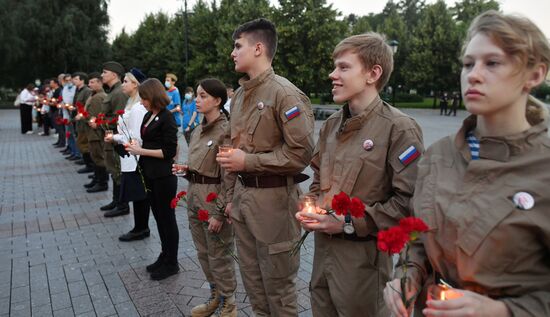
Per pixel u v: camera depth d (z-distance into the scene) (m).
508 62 1.07
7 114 26.77
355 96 1.83
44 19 29.38
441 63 30.62
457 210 1.15
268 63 2.38
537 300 1.04
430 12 31.61
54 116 12.05
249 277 2.56
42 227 5.29
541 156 1.04
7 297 3.46
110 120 5.54
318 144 2.07
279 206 2.35
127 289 3.58
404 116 1.78
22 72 30.67
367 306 1.84
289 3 22.89
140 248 4.55
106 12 32.56
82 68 30.88
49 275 3.88
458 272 1.16
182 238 4.83
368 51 1.75
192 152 3.13
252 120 2.35
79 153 10.07
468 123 1.23
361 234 1.72
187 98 12.42
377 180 1.77
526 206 1.02
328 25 22.56
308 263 4.07
